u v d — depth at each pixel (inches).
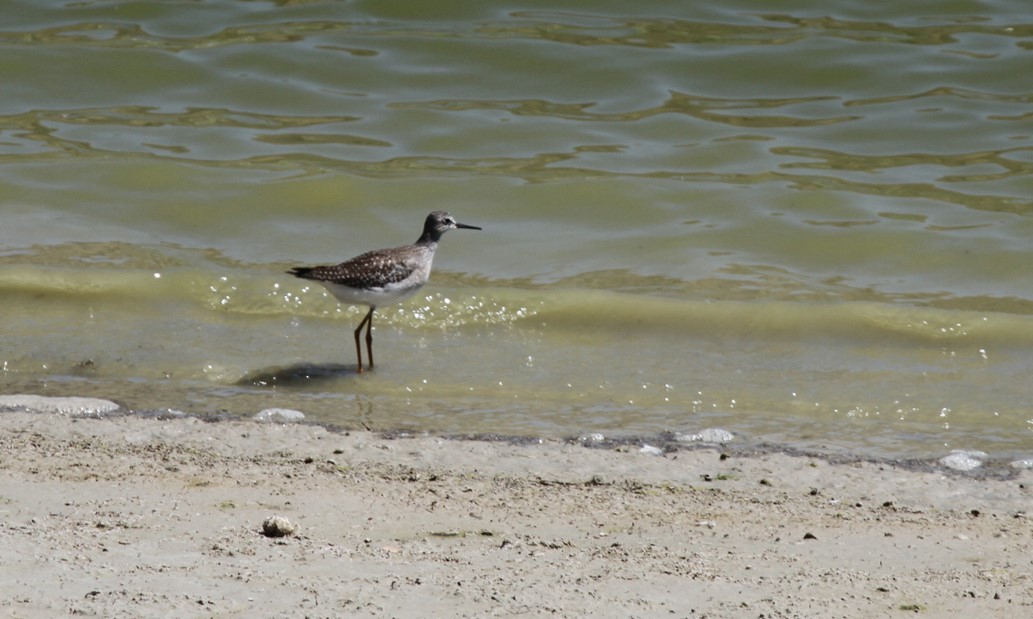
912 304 617.0
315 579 305.9
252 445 442.3
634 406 504.4
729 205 725.3
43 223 701.3
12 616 274.1
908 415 495.2
